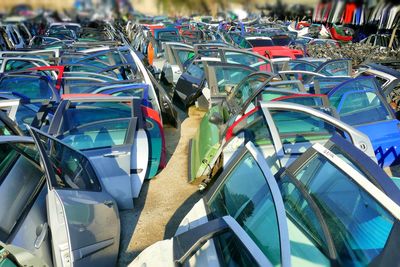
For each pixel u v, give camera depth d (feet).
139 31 51.78
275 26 60.23
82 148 15.07
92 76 23.91
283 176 10.53
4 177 10.19
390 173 18.30
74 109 16.40
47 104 19.13
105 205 12.57
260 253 7.15
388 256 6.93
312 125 15.29
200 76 25.67
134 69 25.25
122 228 14.53
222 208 10.38
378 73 21.12
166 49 32.32
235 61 27.91
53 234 9.50
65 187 10.75
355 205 8.71
